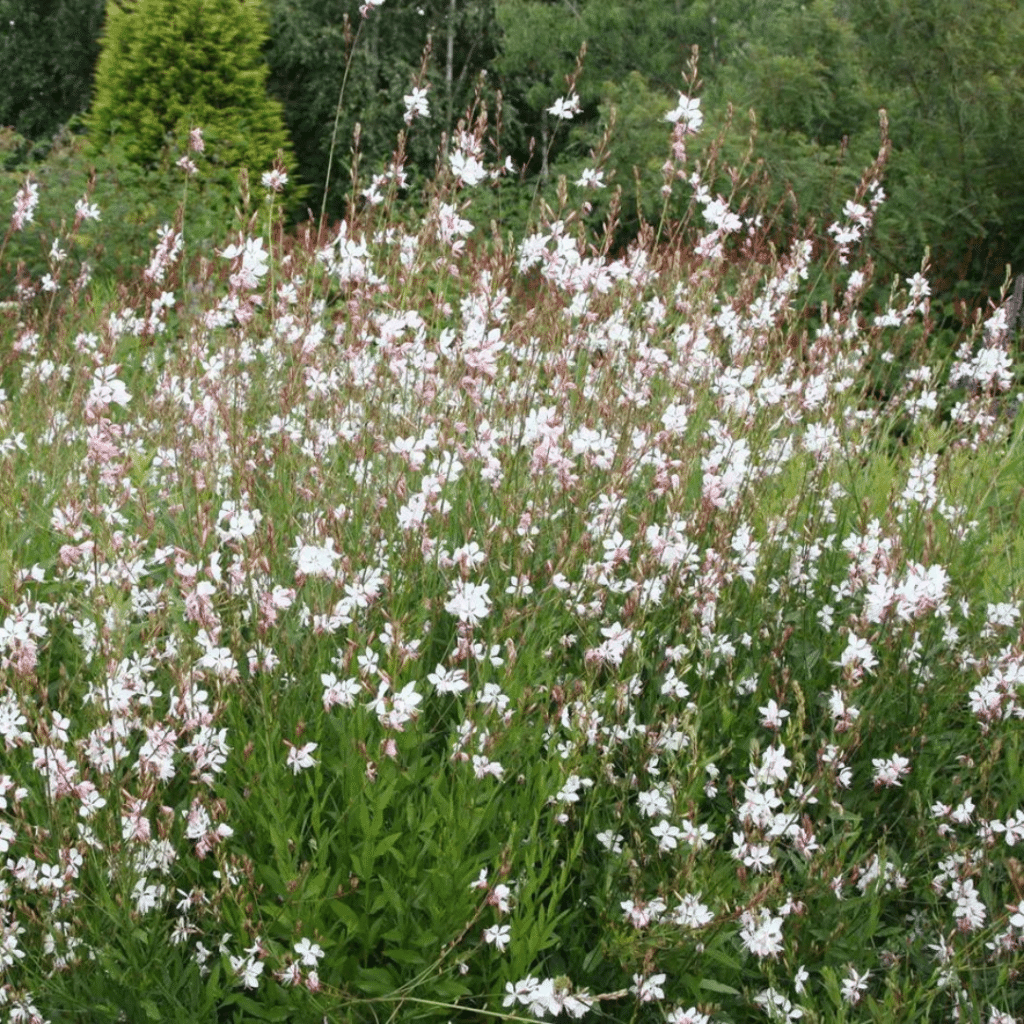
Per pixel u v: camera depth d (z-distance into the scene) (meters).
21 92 23.20
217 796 2.69
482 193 9.83
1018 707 3.21
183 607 2.72
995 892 2.91
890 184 9.23
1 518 3.33
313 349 3.85
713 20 14.08
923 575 2.98
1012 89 9.16
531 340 3.83
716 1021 2.53
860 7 9.60
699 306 4.08
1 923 2.31
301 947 2.26
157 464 3.59
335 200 19.00
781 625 3.33
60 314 5.09
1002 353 4.62
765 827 2.70
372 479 3.34
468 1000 2.50
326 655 2.88
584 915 2.73
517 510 3.24
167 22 14.30
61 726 2.47
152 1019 2.28
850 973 2.51
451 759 2.60
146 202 9.41
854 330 4.72
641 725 2.90
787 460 4.22
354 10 19.03
